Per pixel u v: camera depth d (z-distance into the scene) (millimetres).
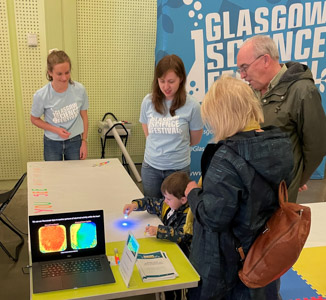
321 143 1815
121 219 1779
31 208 1846
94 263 1356
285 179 1294
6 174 4031
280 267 1248
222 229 1249
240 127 1234
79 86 2861
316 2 3799
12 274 2463
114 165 2730
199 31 3688
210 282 1327
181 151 2312
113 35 4156
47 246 1353
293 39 3871
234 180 1193
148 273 1309
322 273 2346
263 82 1881
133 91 4457
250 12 3717
